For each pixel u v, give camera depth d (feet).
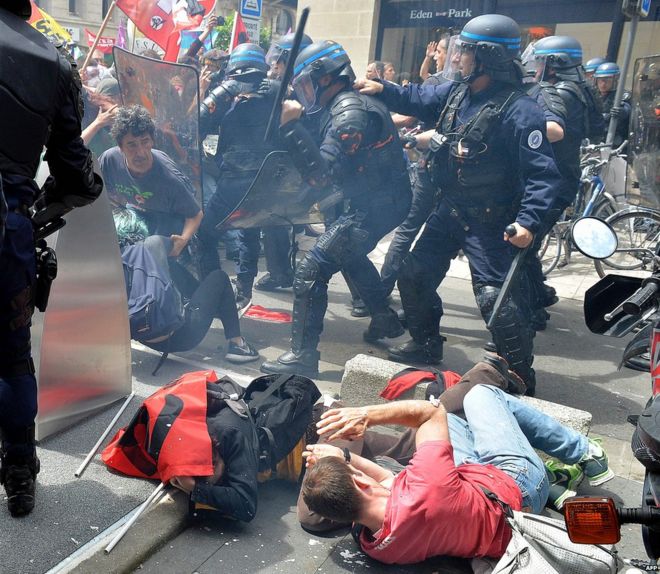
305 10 12.25
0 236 6.05
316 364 13.37
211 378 9.48
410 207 14.51
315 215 14.47
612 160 23.27
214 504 8.09
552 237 22.93
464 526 7.35
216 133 15.90
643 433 5.57
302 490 7.88
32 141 6.88
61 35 23.43
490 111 11.87
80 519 8.16
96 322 10.34
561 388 13.87
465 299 19.51
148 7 20.10
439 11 31.37
